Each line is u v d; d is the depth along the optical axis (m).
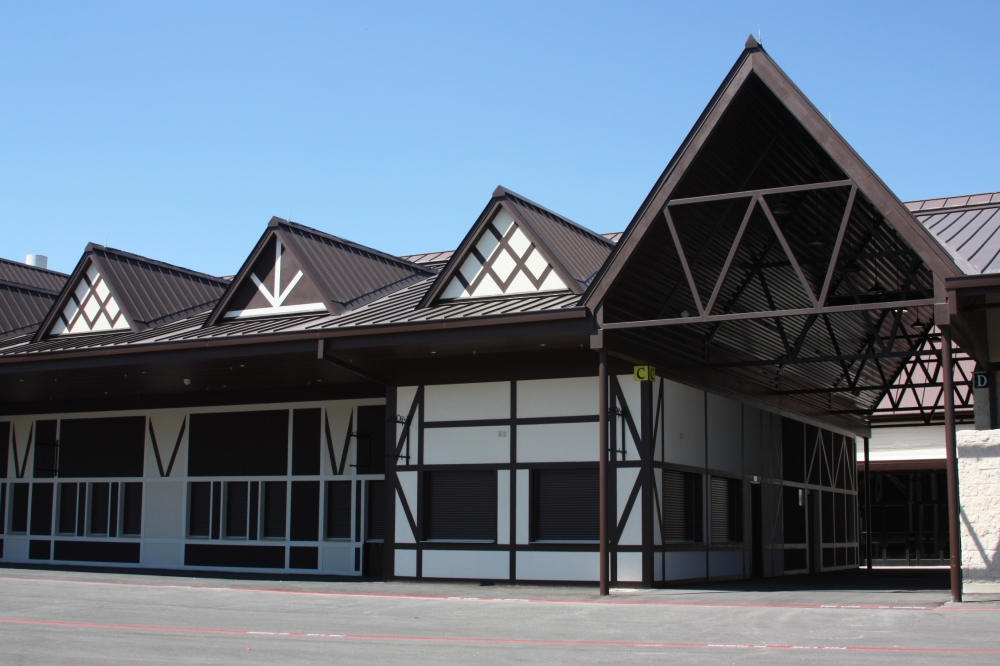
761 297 19.23
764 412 22.27
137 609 13.23
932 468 31.94
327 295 19.48
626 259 15.05
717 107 14.89
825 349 22.66
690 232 16.17
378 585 17.36
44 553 23.92
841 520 27.47
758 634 10.30
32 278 29.36
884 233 17.80
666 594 15.34
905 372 28.50
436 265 24.66
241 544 21.72
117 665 8.46
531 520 17.31
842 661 8.38
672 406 17.61
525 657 8.81
